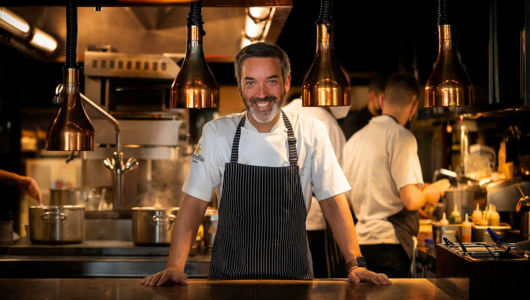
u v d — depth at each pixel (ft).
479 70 10.05
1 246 9.62
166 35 14.37
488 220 10.28
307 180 7.68
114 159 11.44
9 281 6.68
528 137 10.15
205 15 14.19
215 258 7.54
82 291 6.15
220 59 15.25
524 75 8.33
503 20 9.04
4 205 15.74
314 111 12.71
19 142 16.14
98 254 9.52
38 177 16.58
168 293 6.03
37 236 9.73
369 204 11.85
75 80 6.89
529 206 9.34
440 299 5.84
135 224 9.67
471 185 11.87
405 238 11.64
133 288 6.29
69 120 6.75
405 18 15.02
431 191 12.53
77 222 9.87
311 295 5.94
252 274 7.38
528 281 5.79
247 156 7.49
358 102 15.46
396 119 12.53
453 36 6.71
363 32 15.51
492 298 5.78
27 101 16.16
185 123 14.64
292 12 15.66
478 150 12.63
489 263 5.78
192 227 7.44
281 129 7.57
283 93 7.16
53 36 14.37
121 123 13.38
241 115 7.88
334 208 7.52
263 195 7.36
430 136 14.88
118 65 12.90
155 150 13.64
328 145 7.70
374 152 11.87
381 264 11.71
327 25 6.51
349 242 7.30
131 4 7.10
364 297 5.88
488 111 9.76
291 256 7.41
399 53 15.38
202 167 7.57
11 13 11.89
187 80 6.66
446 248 6.57
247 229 7.43
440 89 6.55
